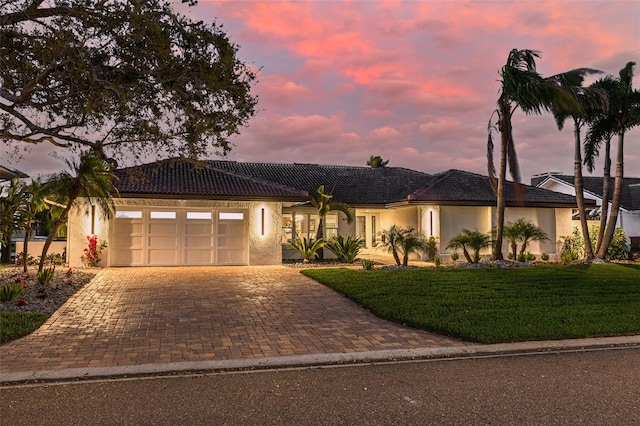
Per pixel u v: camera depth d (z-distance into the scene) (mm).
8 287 9273
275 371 5691
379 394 4887
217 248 17547
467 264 17031
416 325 7965
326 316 8820
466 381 5312
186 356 6188
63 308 9281
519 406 4555
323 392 4945
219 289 11781
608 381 5320
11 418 4223
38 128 9602
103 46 8969
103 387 5059
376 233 24250
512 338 7074
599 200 27797
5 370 5531
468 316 8453
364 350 6574
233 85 9602
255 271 15555
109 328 7715
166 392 4918
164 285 12375
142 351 6410
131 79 9203
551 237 22109
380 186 23875
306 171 24719
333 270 15195
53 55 8438
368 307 9445
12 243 19188
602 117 18812
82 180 12953
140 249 16875
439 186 21578
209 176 18641
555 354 6520
